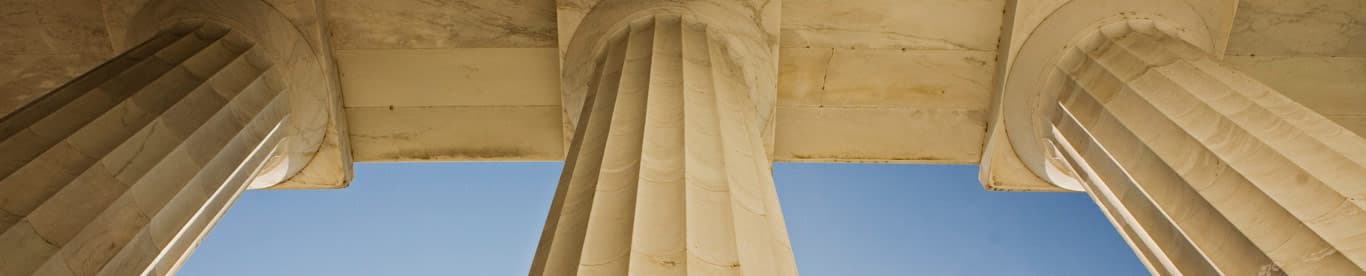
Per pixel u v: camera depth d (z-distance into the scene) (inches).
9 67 1074.1
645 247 507.5
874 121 1127.6
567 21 971.3
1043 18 968.3
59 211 637.9
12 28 1048.2
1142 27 925.8
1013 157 1047.0
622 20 912.9
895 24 1071.0
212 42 897.5
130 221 687.1
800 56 1090.7
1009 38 1002.7
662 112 703.1
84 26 1051.3
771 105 971.3
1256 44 1078.4
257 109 876.0
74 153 685.9
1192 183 696.4
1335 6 1057.5
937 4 1060.5
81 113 727.1
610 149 645.9
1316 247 575.2
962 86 1096.2
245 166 864.3
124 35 1006.4
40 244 612.1
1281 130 685.9
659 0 912.3
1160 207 725.3
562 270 504.7
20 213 617.3
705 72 804.0
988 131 1096.8
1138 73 836.0
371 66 1089.4
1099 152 840.3
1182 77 798.5
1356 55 1075.3
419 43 1080.2
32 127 693.3
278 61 937.5
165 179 733.9
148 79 799.7
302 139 998.4
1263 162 660.7
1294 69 1085.8
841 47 1083.3
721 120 723.4
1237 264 629.0
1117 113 816.9
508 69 1103.6
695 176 596.7
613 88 788.0
